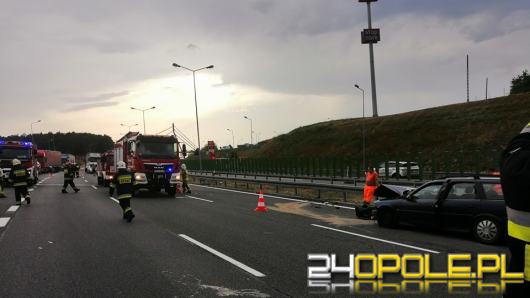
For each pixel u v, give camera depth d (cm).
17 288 606
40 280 647
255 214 1498
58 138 17762
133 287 611
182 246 909
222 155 10412
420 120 6619
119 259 788
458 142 5550
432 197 1111
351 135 7356
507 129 5256
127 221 1288
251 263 755
